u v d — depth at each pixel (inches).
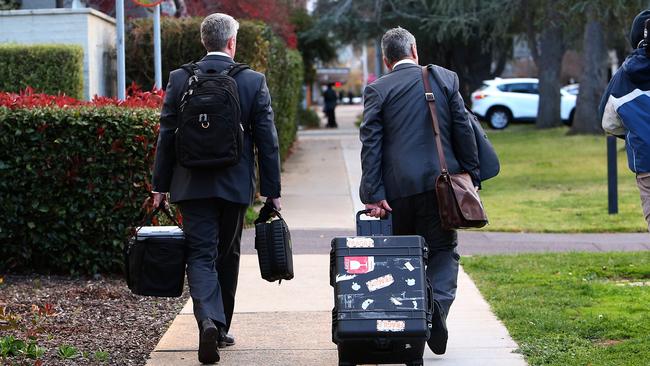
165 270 316.8
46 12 780.0
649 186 312.7
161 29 820.0
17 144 458.0
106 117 456.4
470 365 322.0
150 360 330.0
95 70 797.9
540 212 773.9
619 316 374.9
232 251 335.0
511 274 476.4
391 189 319.0
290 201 794.8
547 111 1807.3
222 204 322.7
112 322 383.6
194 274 315.3
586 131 1604.3
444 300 313.3
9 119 456.1
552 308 395.9
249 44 761.0
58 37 781.3
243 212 332.2
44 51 720.3
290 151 1171.3
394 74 326.0
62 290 439.5
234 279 338.6
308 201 795.4
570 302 405.4
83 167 459.2
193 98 308.8
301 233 629.3
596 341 345.7
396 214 322.0
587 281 455.5
